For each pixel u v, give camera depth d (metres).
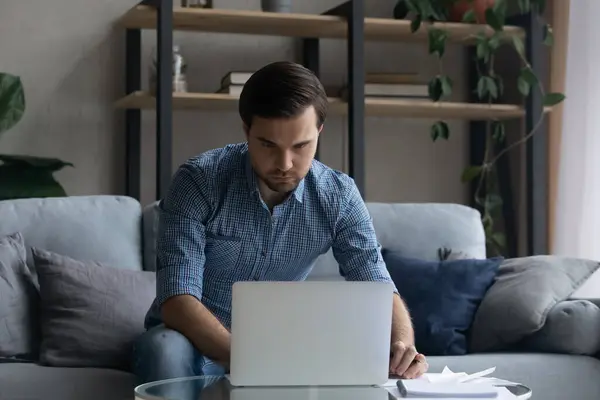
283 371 1.71
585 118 3.72
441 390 1.64
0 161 3.77
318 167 2.28
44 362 2.67
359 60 3.66
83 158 3.89
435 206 3.43
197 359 1.99
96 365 2.69
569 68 3.79
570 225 3.77
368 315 1.73
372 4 4.21
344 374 1.73
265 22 3.73
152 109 3.95
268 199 2.21
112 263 3.00
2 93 3.52
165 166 3.42
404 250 3.27
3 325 2.70
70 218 3.02
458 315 3.00
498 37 3.83
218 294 2.27
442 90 3.82
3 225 2.94
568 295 2.96
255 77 1.92
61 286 2.76
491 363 2.73
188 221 2.12
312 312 1.71
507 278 3.04
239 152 2.22
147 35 3.96
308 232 2.24
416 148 4.29
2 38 3.79
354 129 3.65
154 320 2.31
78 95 3.88
